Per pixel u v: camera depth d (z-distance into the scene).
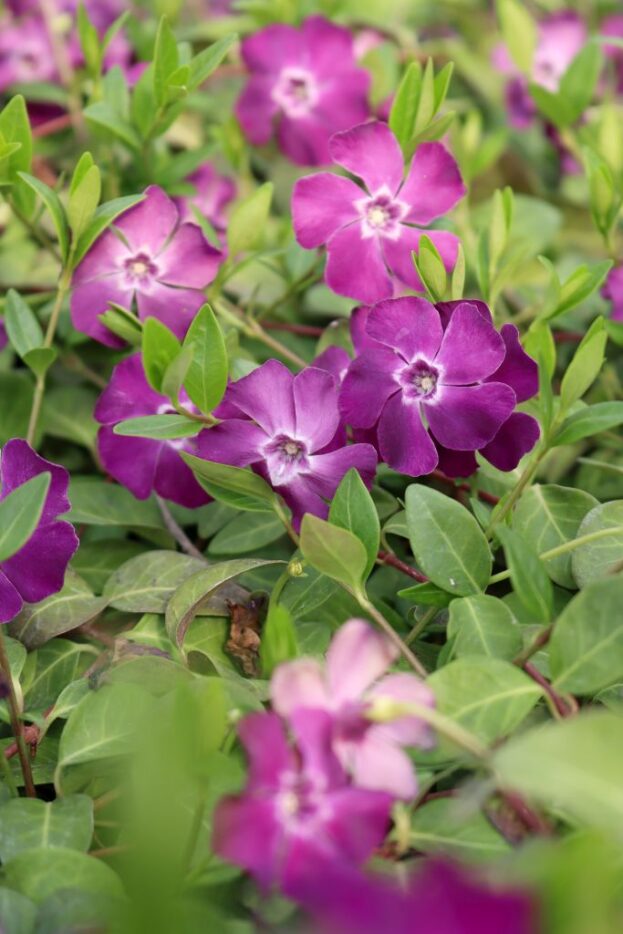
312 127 0.44
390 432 0.33
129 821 0.30
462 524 0.32
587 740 0.27
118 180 0.41
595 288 0.35
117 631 0.34
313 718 0.28
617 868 0.28
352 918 0.27
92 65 0.41
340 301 0.40
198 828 0.29
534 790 0.27
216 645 0.33
